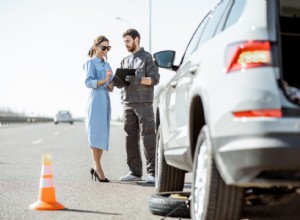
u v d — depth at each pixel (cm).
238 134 394
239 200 439
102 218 611
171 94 616
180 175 698
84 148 1847
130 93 936
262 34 406
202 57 485
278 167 380
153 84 924
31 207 668
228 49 419
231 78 407
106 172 1109
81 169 1146
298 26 552
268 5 421
